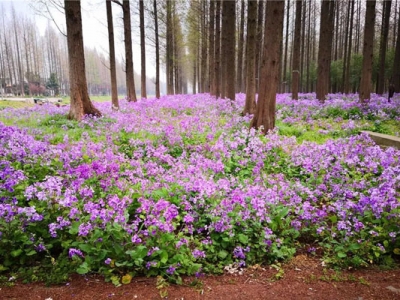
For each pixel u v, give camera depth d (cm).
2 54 7025
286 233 446
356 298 327
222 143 782
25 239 361
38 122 1160
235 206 452
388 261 396
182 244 381
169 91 3353
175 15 3114
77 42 1244
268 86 1011
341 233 424
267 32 993
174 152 823
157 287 336
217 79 2338
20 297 312
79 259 357
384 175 548
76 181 475
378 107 1414
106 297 317
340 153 721
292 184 580
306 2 3456
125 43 2028
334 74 3559
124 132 980
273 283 361
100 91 10400
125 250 362
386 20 2327
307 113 1398
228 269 389
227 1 1820
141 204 443
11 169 479
